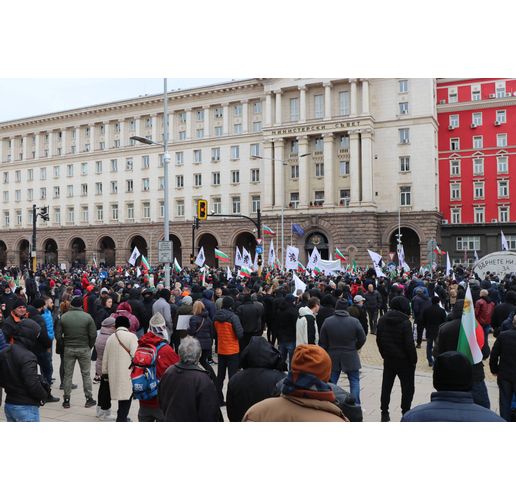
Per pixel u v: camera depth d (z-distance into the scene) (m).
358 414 6.23
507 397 8.92
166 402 6.29
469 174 65.25
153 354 8.22
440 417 4.76
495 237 63.47
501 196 63.72
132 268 45.66
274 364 6.22
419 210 59.38
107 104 76.62
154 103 73.50
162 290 15.14
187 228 70.62
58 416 10.70
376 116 61.53
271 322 16.48
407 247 62.56
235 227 67.31
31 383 7.28
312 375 4.67
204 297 16.25
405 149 60.25
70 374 11.43
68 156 80.69
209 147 69.94
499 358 9.20
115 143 77.50
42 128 83.31
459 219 65.69
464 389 4.93
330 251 60.47
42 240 82.31
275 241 63.19
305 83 62.50
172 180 72.50
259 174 66.69
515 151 63.06
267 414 4.68
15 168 86.19
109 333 11.39
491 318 14.95
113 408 11.44
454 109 66.19
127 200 75.44
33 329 7.59
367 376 15.01
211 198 69.69
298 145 63.47
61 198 81.50
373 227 59.28
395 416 10.77
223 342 12.17
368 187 59.50
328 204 61.19
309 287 20.55
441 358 5.04
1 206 87.69
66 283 26.12
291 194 64.81
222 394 12.08
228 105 69.00
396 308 10.08
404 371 9.89
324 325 10.77
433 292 22.44
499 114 64.12
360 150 60.75
